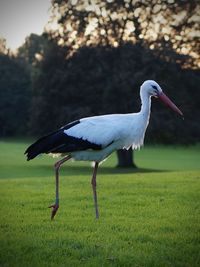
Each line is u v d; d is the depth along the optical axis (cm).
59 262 627
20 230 776
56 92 3259
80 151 892
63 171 3188
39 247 686
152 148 5781
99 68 3209
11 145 5525
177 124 3234
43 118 3353
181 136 3300
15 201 1044
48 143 873
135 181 1385
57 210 929
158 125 3123
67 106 3259
